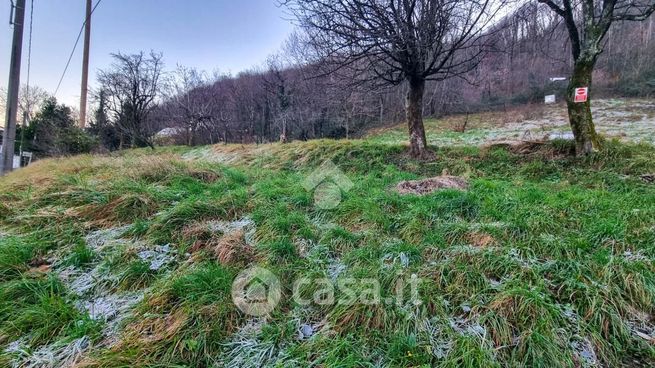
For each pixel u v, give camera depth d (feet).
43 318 6.43
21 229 10.43
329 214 11.72
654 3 16.12
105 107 63.72
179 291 7.00
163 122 72.33
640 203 11.05
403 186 14.73
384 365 5.44
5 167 21.20
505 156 19.97
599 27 16.25
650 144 18.90
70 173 16.97
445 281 7.42
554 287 7.06
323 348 5.78
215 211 11.62
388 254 8.60
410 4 17.93
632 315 6.44
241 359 5.66
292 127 56.54
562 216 10.02
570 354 5.60
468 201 11.47
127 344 5.84
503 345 5.81
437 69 20.75
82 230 10.40
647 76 61.16
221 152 35.06
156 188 13.75
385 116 65.16
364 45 18.93
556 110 59.36
